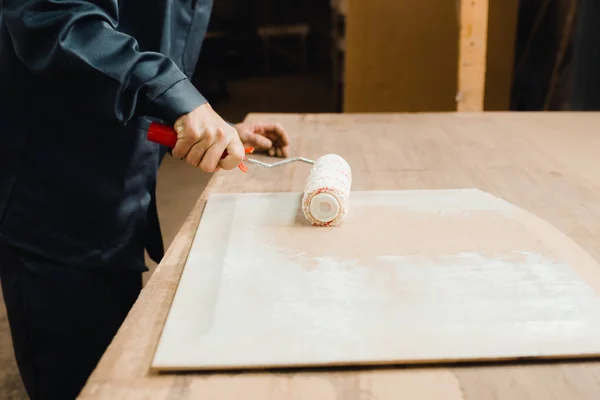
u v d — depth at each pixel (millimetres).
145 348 515
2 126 899
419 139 1204
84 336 1009
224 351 500
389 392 461
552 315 546
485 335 517
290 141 1202
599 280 615
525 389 463
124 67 722
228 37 6078
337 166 821
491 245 689
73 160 923
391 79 2473
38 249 938
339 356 492
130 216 972
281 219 780
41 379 1022
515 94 2584
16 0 747
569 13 2238
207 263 655
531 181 939
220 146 737
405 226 748
